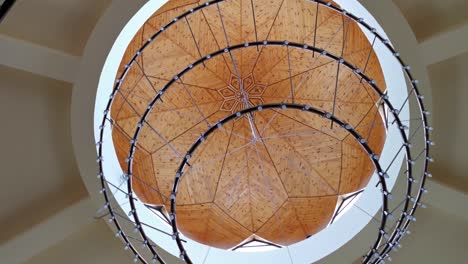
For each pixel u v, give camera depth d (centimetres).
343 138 1179
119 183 807
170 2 1073
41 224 793
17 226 808
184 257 572
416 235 859
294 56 1237
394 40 723
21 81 748
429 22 743
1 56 699
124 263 841
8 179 799
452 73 775
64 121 777
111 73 751
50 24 714
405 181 787
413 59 732
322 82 1225
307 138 1227
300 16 1164
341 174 1153
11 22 702
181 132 1231
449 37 726
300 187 1194
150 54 1161
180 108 1237
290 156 1227
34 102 765
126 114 1109
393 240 612
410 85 747
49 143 790
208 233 1107
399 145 797
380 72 969
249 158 1257
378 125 1028
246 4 1177
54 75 721
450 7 730
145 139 1170
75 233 824
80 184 812
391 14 714
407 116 759
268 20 1198
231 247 1035
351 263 827
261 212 1186
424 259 870
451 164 823
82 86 729
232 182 1230
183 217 1134
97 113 749
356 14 736
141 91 1159
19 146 787
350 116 1180
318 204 1157
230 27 1209
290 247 873
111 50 720
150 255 807
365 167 1102
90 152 763
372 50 948
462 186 826
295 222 1147
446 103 791
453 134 806
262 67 1280
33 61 709
